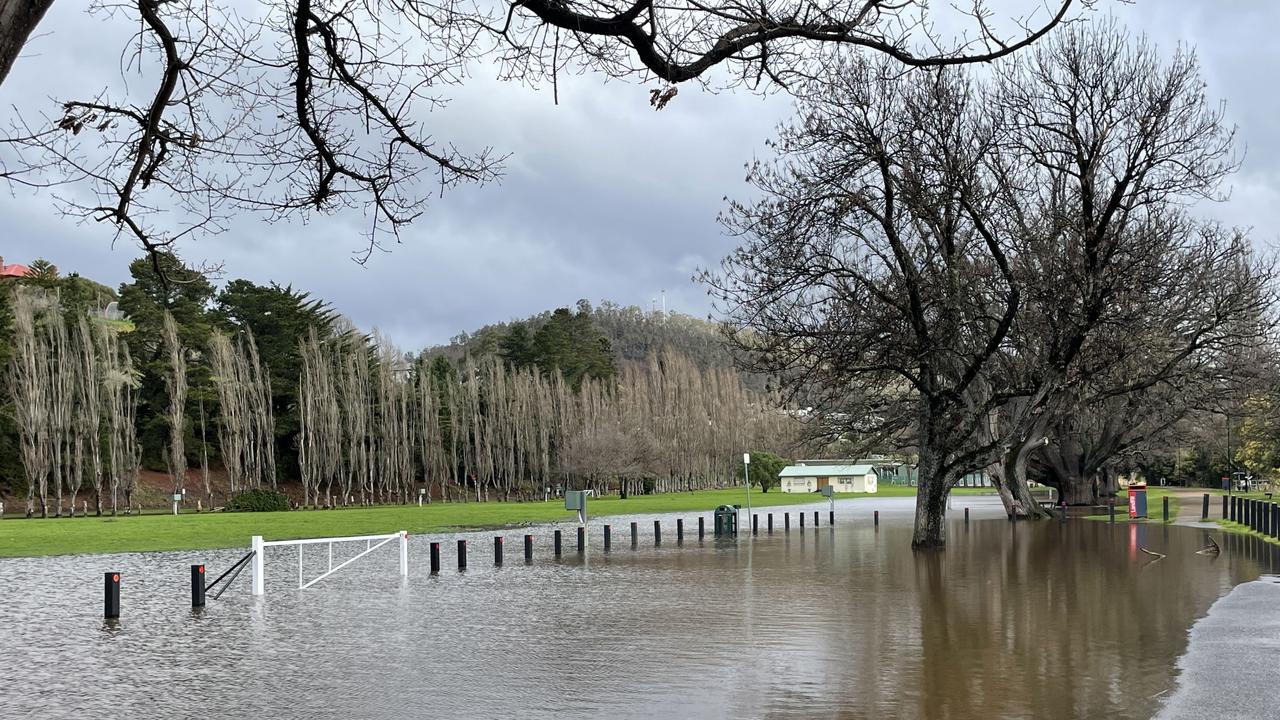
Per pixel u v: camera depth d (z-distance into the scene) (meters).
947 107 27.67
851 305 28.56
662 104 7.09
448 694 10.96
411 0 7.16
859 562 26.73
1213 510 51.56
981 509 60.19
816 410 37.09
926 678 11.51
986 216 28.50
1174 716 9.55
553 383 113.31
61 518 61.75
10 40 4.55
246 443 81.38
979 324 32.59
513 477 100.00
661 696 10.71
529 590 21.11
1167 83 27.84
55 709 10.66
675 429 114.88
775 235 28.94
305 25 7.02
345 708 10.38
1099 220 29.06
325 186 7.82
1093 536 35.25
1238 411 41.00
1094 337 30.19
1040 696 10.49
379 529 44.41
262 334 92.62
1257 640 13.84
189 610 18.73
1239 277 38.12
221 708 10.54
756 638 14.52
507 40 7.16
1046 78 28.44
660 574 24.19
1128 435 58.97
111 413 72.00
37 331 69.31
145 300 85.81
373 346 98.06
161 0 6.60
